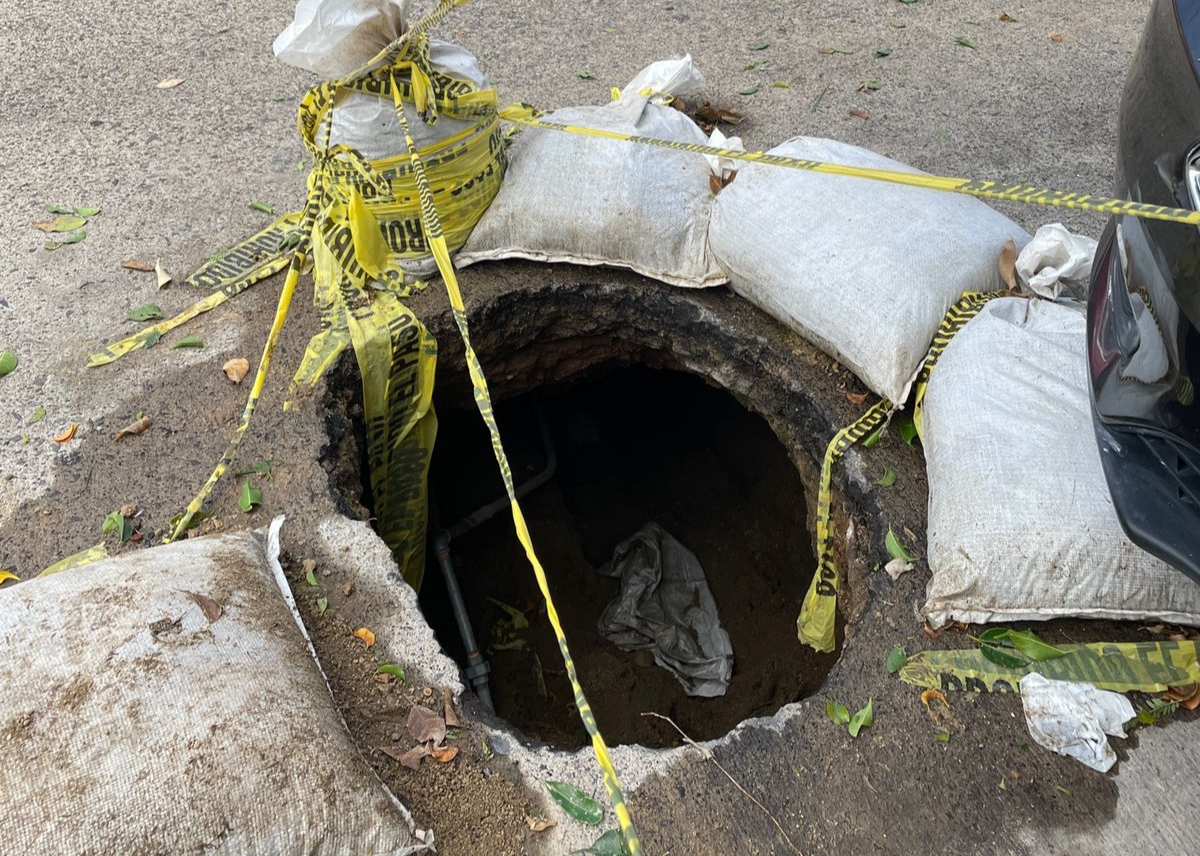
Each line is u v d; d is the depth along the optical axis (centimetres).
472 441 374
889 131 365
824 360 265
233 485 227
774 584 345
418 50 245
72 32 416
